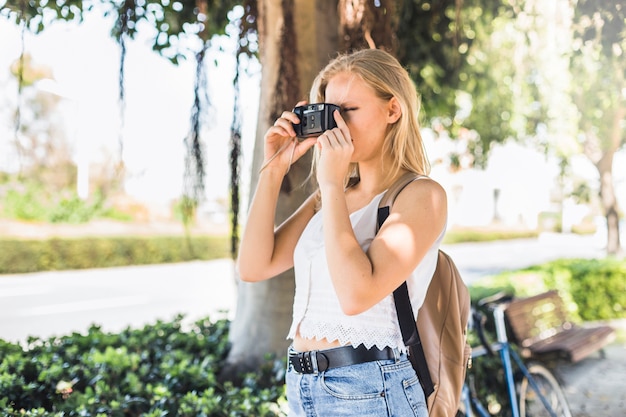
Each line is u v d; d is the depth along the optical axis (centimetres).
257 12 303
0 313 931
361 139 142
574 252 2275
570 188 1295
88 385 286
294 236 165
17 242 1511
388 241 127
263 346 334
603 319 851
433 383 147
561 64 696
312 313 138
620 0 362
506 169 3069
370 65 143
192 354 352
